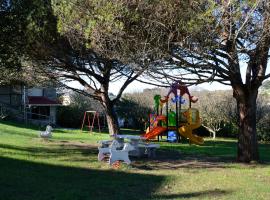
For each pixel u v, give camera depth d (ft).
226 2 34.47
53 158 47.26
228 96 111.96
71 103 143.02
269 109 104.73
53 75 65.82
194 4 35.70
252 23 37.29
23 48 49.52
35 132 87.97
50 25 45.78
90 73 63.62
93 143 68.59
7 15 46.50
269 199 27.68
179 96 86.84
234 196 28.53
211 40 37.40
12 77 66.44
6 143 60.29
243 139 49.39
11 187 29.89
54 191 29.12
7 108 125.80
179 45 38.70
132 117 136.67
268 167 44.93
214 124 108.27
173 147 69.82
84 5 37.86
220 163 48.32
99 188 30.99
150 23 37.06
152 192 30.04
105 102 70.08
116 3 36.06
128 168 41.57
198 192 30.04
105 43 38.86
